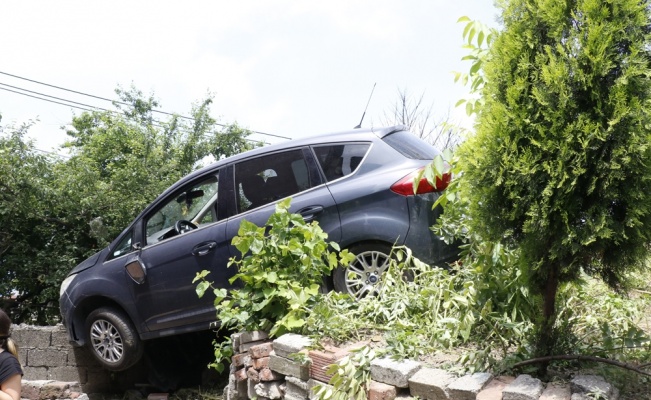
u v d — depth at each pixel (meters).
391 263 5.35
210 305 6.41
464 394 3.60
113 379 8.73
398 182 5.67
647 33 3.41
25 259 13.62
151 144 19.12
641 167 3.28
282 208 5.47
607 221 3.35
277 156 6.35
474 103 4.62
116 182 15.32
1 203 13.16
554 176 3.40
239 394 5.41
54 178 14.46
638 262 3.51
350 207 5.80
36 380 8.61
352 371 4.05
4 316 4.52
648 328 4.68
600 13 3.38
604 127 3.36
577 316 4.38
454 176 4.82
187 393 7.96
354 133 6.10
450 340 4.30
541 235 3.50
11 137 13.52
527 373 3.78
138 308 6.84
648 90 3.33
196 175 6.76
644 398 3.60
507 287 4.31
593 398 3.33
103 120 24.22
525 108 3.52
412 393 3.85
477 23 4.72
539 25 3.58
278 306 5.38
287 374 4.74
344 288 5.88
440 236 5.44
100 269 7.18
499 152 3.57
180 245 6.59
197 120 24.41
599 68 3.33
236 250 6.28
